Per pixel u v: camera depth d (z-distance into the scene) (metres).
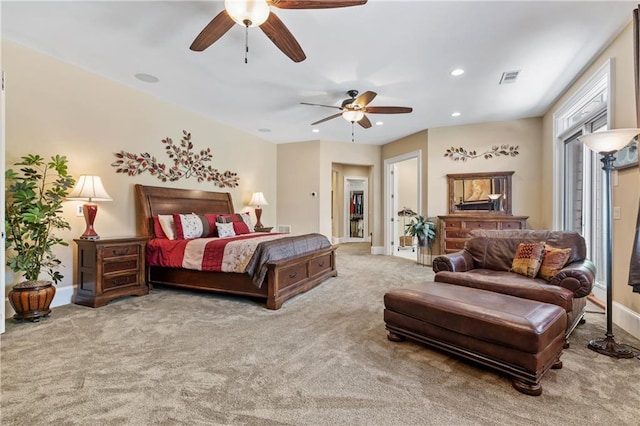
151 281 4.01
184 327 2.67
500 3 2.40
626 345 2.33
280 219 7.23
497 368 1.81
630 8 2.47
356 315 3.00
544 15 2.55
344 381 1.81
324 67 3.46
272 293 3.20
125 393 1.68
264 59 3.30
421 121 5.51
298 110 4.93
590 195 3.82
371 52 3.13
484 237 3.44
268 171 7.00
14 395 1.65
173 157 4.69
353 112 3.94
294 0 1.93
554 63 3.36
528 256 2.92
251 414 1.52
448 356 2.13
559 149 4.55
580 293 2.33
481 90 4.10
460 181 5.72
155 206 4.27
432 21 2.62
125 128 4.02
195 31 2.82
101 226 3.77
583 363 2.05
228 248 3.53
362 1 1.95
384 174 7.38
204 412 1.53
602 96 3.57
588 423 1.46
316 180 6.95
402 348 2.26
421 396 1.67
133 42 3.00
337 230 10.08
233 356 2.12
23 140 3.07
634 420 1.48
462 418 1.49
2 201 2.52
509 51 3.11
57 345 2.29
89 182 3.31
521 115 5.18
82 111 3.55
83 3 2.44
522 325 1.72
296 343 2.35
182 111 4.84
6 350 2.20
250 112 5.04
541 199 5.23
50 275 3.07
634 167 2.57
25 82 3.08
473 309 1.95
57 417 1.48
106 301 3.32
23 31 2.82
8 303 2.93
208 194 5.24
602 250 3.50
